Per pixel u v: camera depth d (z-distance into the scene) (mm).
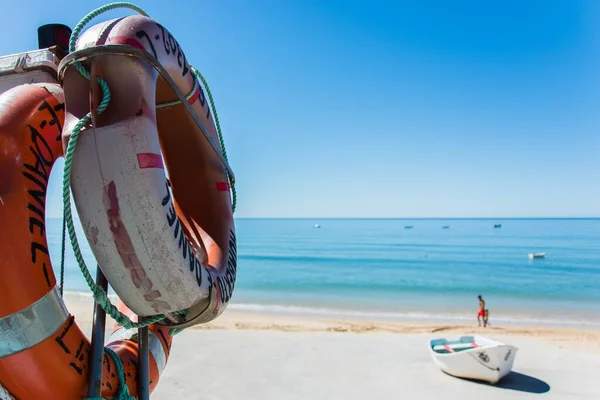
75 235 1451
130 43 1550
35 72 1776
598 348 10250
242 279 33531
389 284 30875
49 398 1441
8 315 1330
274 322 16734
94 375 1554
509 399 6699
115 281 1488
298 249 61438
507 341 10719
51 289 1460
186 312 1715
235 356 8609
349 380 7438
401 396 6820
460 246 65125
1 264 1315
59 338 1464
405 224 182750
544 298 25297
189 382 7188
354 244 70625
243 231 120062
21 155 1430
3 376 1359
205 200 2230
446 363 7680
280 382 7297
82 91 1571
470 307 22453
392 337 10469
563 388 7129
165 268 1479
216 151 2129
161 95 2000
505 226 148750
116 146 1429
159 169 1502
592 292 27328
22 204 1389
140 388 1832
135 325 1616
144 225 1431
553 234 96188
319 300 24766
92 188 1421
